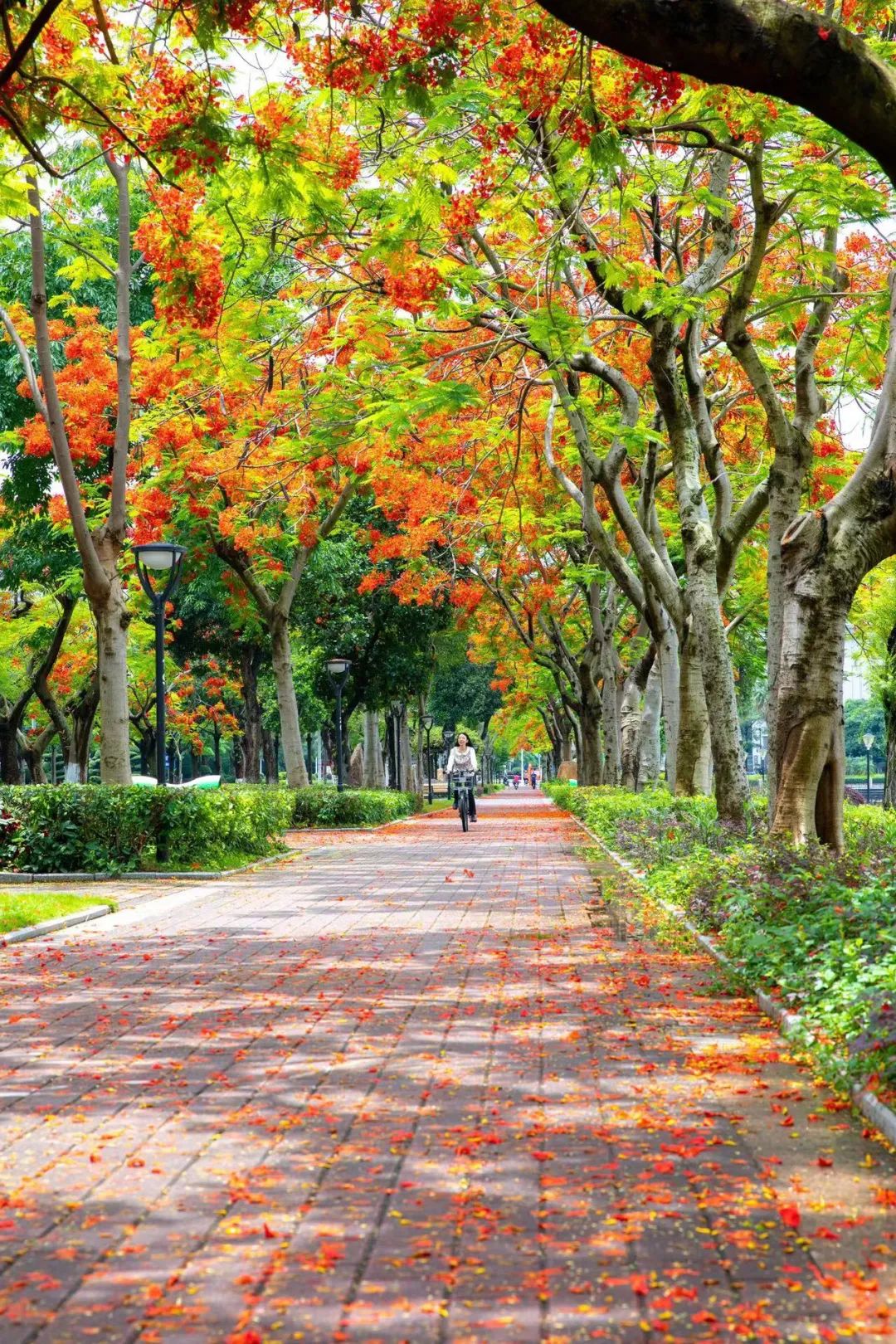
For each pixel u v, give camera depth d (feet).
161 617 65.87
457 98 40.24
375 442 68.18
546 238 49.29
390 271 46.26
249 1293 12.96
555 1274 13.38
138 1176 16.79
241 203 46.09
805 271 51.72
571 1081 21.52
